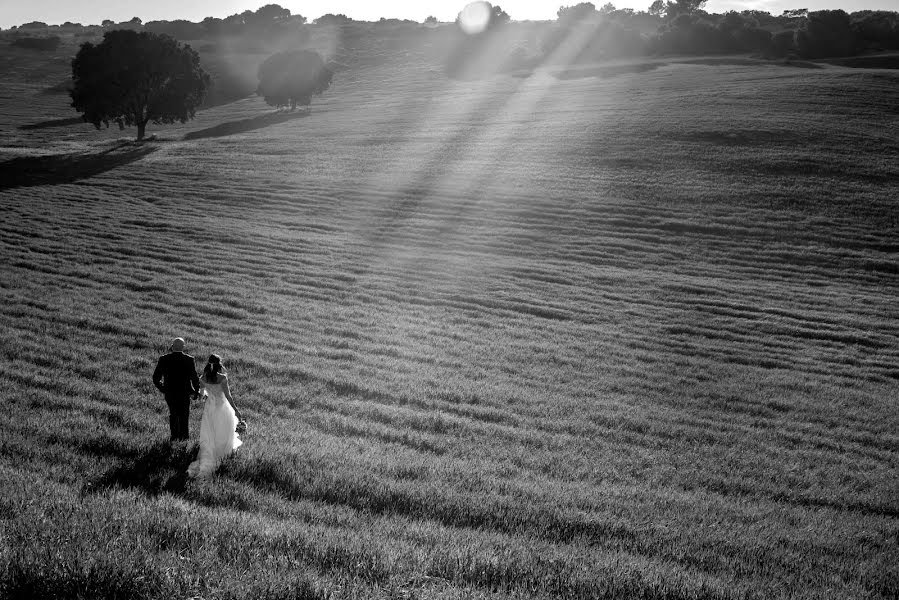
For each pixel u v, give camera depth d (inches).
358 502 391.9
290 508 364.8
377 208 1768.0
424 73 5767.7
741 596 293.0
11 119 4200.3
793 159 2240.4
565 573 288.7
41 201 1646.2
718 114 2891.2
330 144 2699.3
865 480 584.7
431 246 1486.2
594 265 1429.6
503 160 2322.8
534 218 1726.1
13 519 277.3
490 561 286.5
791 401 799.1
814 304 1257.4
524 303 1147.3
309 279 1169.4
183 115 3085.6
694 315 1149.7
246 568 249.4
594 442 609.6
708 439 658.8
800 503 524.1
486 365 834.8
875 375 930.1
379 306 1059.9
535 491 451.8
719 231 1675.7
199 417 544.4
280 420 563.2
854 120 2751.0
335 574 252.7
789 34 5310.0
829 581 343.9
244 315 943.7
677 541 384.2
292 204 1779.0
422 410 649.0
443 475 463.8
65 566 229.1
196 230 1454.2
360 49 7229.3
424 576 258.4
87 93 2906.0
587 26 6161.4
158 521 287.7
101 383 621.6
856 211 1823.3
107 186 1891.0
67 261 1146.0
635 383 822.5
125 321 848.9
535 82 4751.5
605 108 3235.7
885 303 1279.5
